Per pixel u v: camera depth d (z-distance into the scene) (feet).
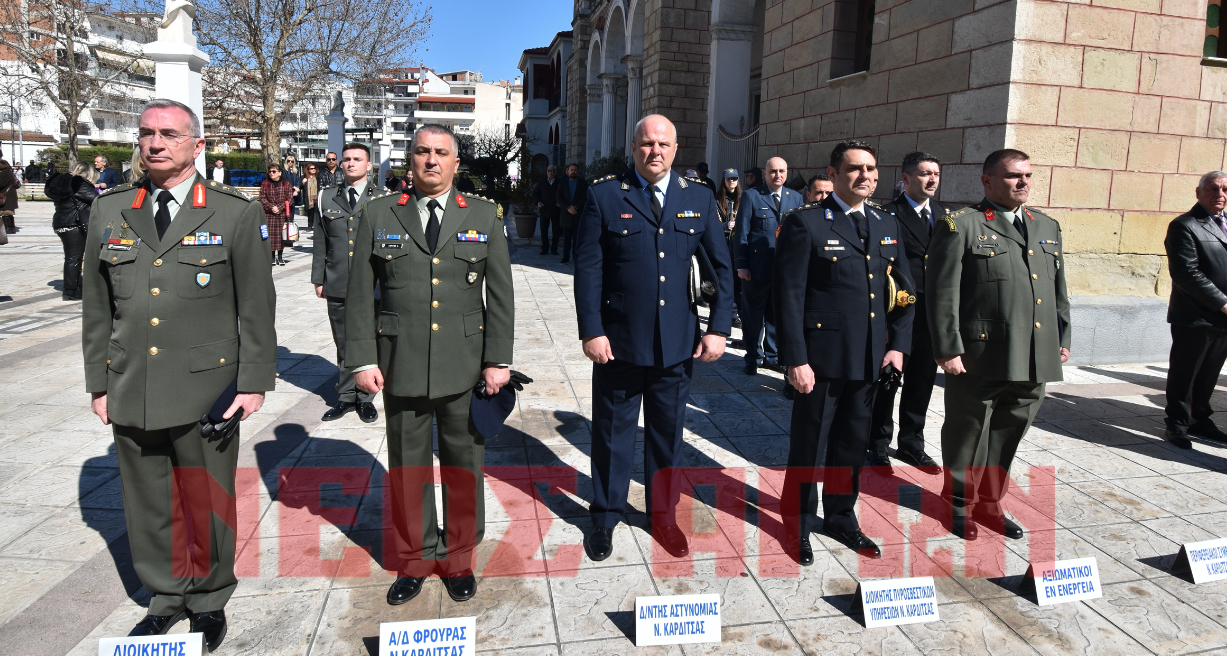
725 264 10.81
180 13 20.99
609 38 72.95
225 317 8.36
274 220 41.73
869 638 9.00
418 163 9.06
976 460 11.65
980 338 11.16
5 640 8.50
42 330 24.43
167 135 7.77
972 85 21.44
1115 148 21.42
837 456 11.18
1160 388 20.07
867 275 10.52
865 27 28.17
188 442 8.25
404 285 9.07
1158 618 9.54
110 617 9.00
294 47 81.10
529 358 21.94
